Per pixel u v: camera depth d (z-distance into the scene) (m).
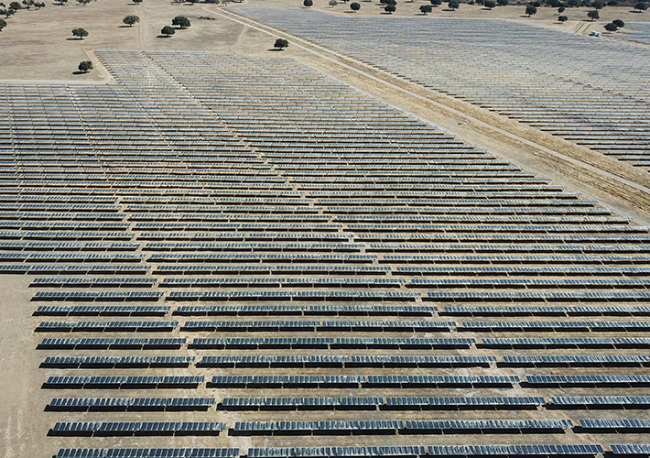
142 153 67.25
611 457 28.47
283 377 32.59
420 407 31.47
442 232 51.50
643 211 55.84
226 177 60.94
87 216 51.66
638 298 41.78
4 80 96.69
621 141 76.38
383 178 62.56
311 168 64.62
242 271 43.75
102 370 33.22
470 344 36.19
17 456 27.77
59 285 41.00
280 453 28.09
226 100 91.19
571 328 37.78
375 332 37.28
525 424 29.88
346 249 47.59
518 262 46.75
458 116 86.69
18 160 63.88
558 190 60.53
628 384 33.25
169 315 38.19
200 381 32.25
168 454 27.77
